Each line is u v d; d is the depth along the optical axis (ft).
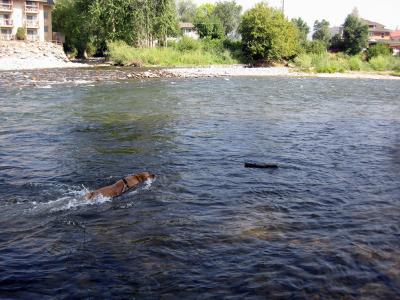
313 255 19.11
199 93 83.05
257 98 77.30
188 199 25.89
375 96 86.79
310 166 33.94
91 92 79.92
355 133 47.47
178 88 91.50
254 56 189.06
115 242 20.12
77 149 37.19
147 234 21.01
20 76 107.04
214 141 41.45
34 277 17.10
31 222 22.29
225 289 16.49
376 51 195.00
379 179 30.94
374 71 170.30
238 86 100.12
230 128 48.03
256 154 37.22
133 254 19.02
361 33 254.06
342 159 36.40
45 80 100.01
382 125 52.95
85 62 182.60
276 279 17.17
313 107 67.41
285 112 61.16
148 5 187.83
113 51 172.24
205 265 18.20
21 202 25.03
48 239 20.38
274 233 21.36
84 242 20.11
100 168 31.86
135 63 167.43
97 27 191.93
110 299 15.74
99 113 56.18
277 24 182.91
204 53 194.29
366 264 18.44
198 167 32.73
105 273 17.46
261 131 46.93
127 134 43.50
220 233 21.24
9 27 203.92
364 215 24.00
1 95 72.18
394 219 23.50
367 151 39.40
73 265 18.03
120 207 24.35
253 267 18.06
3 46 156.76
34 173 30.50
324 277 17.38
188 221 22.65
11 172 30.63
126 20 187.52
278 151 38.52
